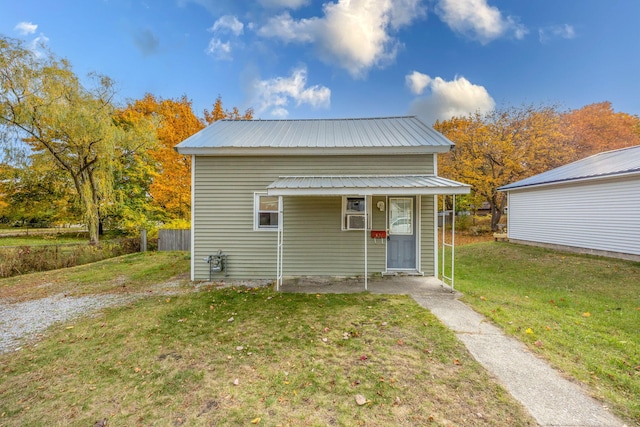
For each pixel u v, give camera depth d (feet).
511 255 38.78
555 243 39.86
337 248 26.73
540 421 8.16
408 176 25.64
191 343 13.57
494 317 16.10
